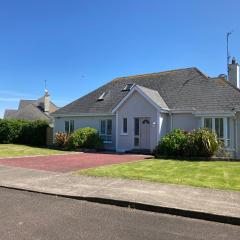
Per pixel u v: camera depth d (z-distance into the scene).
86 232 7.55
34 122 36.22
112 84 33.94
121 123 27.47
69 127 32.56
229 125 23.33
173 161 19.72
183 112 25.11
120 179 13.47
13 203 10.16
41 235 7.34
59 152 26.77
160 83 30.11
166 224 8.28
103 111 29.58
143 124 26.53
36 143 35.56
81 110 31.73
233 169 15.99
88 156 23.55
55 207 9.74
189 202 9.80
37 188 12.07
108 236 7.32
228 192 11.04
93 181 13.17
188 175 14.31
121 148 27.36
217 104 24.30
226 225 8.31
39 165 18.20
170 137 22.45
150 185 12.23
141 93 26.06
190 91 27.00
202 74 28.56
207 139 21.05
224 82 26.27
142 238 7.22
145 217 8.87
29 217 8.66
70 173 15.17
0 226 7.92
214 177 13.78
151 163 18.67
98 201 10.39
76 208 9.68
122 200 10.02
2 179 13.88
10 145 33.56
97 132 28.75
